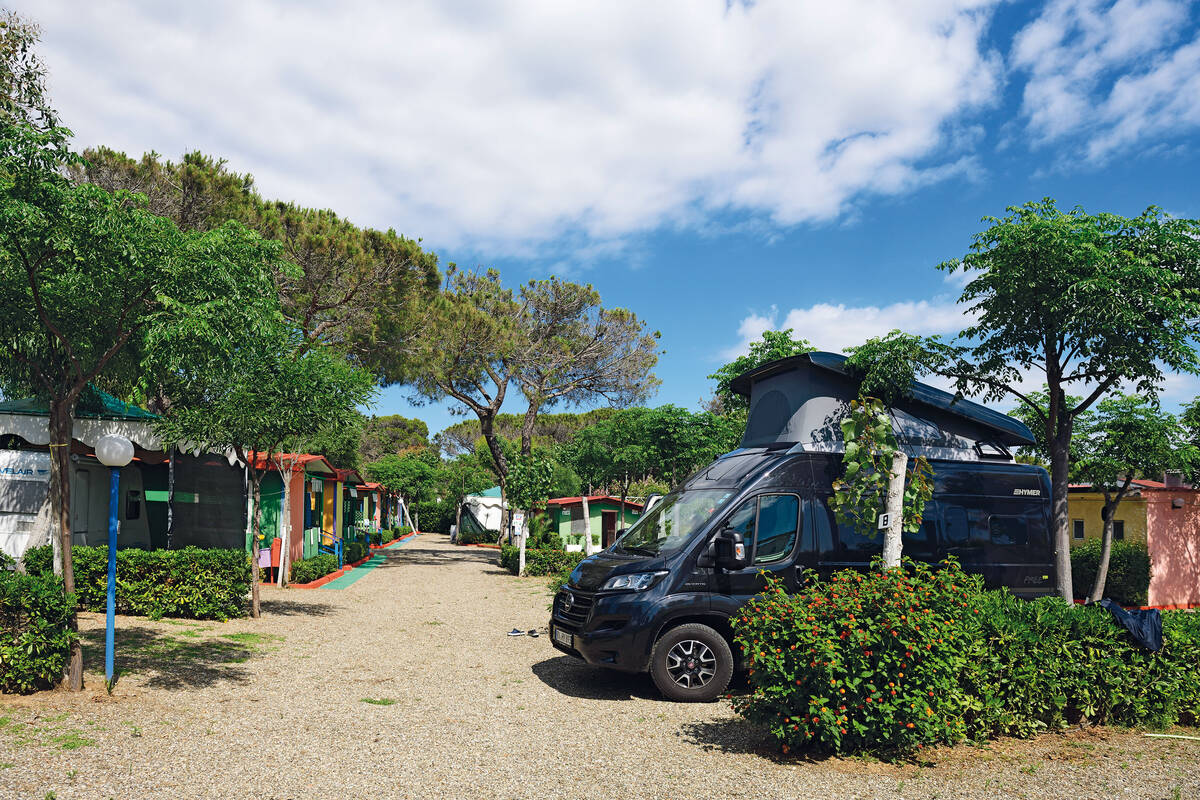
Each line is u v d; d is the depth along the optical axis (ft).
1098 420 45.62
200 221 56.54
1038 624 19.51
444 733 18.63
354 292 63.67
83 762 15.16
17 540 37.42
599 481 129.29
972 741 17.98
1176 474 47.88
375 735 18.24
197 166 56.18
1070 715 19.88
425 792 14.58
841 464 25.14
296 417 34.99
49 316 24.97
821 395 27.02
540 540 77.25
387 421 207.31
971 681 18.12
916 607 16.98
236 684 22.84
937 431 27.58
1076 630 19.62
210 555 34.78
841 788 15.10
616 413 119.44
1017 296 30.40
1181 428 44.47
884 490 21.25
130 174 53.72
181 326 21.89
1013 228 29.73
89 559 33.76
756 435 29.58
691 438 70.38
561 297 86.84
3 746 15.71
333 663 26.91
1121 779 15.78
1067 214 29.63
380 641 31.78
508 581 60.29
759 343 50.67
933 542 25.44
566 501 100.48
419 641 32.09
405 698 22.18
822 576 23.91
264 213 59.52
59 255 21.84
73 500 42.29
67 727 17.30
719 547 22.99
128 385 37.24
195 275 23.16
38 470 37.96
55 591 20.18
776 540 23.91
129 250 21.57
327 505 72.69
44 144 20.18
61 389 25.53
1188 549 51.57
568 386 89.81
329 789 14.53
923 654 16.62
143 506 49.85
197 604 34.27
